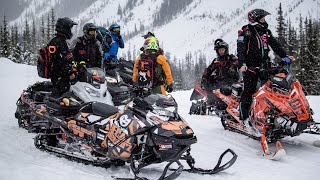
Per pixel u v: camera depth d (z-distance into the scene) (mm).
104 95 7355
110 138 5652
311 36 38438
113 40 12039
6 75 22516
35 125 7445
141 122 5383
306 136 8383
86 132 6047
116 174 5520
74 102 6672
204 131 8961
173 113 5512
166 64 8164
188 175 5668
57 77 7172
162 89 8297
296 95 6828
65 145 6492
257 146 7656
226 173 5816
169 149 5203
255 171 5949
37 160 5969
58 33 7160
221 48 10938
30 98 8500
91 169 5738
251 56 7398
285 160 6613
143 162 5430
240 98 7637
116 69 11906
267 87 7098
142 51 8500
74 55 9102
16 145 6957
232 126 8594
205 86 11062
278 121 6867
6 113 10852
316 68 35219
